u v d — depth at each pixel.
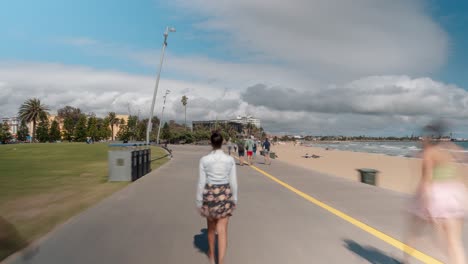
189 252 5.07
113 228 6.38
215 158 4.52
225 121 161.75
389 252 5.12
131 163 13.50
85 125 127.38
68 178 14.64
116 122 148.50
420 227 4.68
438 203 4.20
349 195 10.39
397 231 6.28
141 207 8.39
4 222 6.29
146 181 13.62
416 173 4.57
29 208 8.16
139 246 5.33
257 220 7.14
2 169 18.88
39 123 121.06
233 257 4.89
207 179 4.55
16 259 4.68
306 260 4.78
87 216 7.36
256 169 19.92
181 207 8.40
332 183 13.34
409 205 4.66
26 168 19.52
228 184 4.54
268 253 5.07
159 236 5.88
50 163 23.50
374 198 9.81
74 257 4.80
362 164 31.34
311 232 6.21
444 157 4.30
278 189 11.70
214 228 4.75
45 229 6.25
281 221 7.05
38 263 4.55
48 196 9.95
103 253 4.98
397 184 16.61
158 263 4.61
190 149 53.81
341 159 40.06
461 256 4.11
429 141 4.36
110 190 11.18
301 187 12.21
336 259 4.83
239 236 5.95
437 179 4.27
